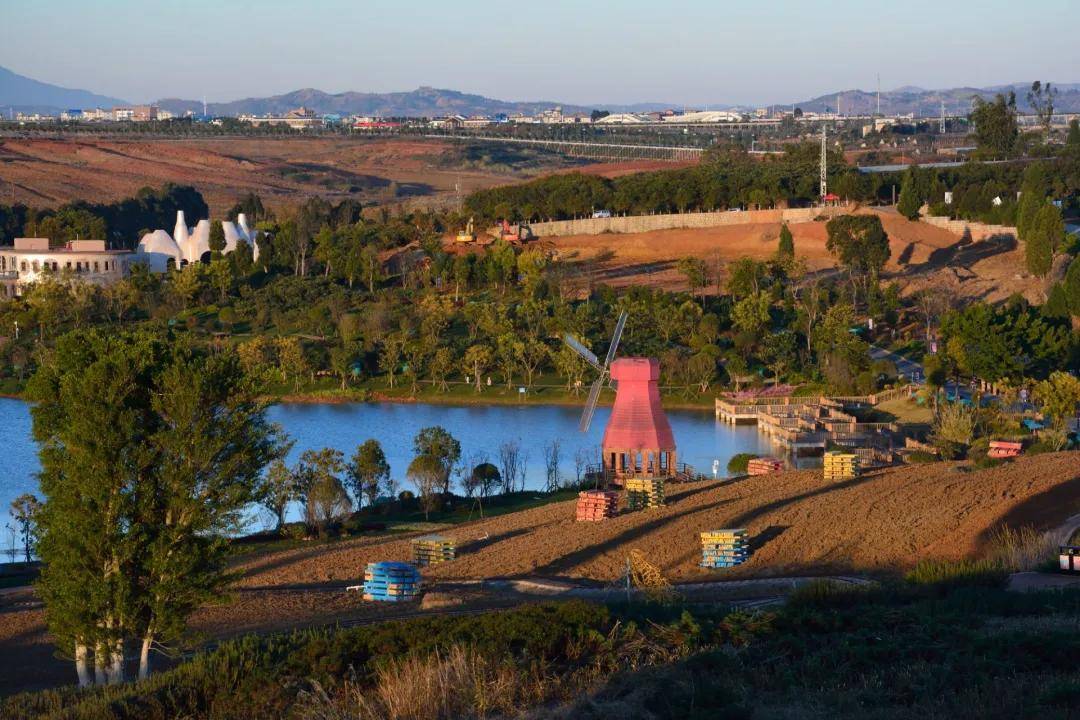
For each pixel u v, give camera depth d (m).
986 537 66.19
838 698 35.38
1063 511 68.69
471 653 39.12
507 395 164.00
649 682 37.41
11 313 192.62
